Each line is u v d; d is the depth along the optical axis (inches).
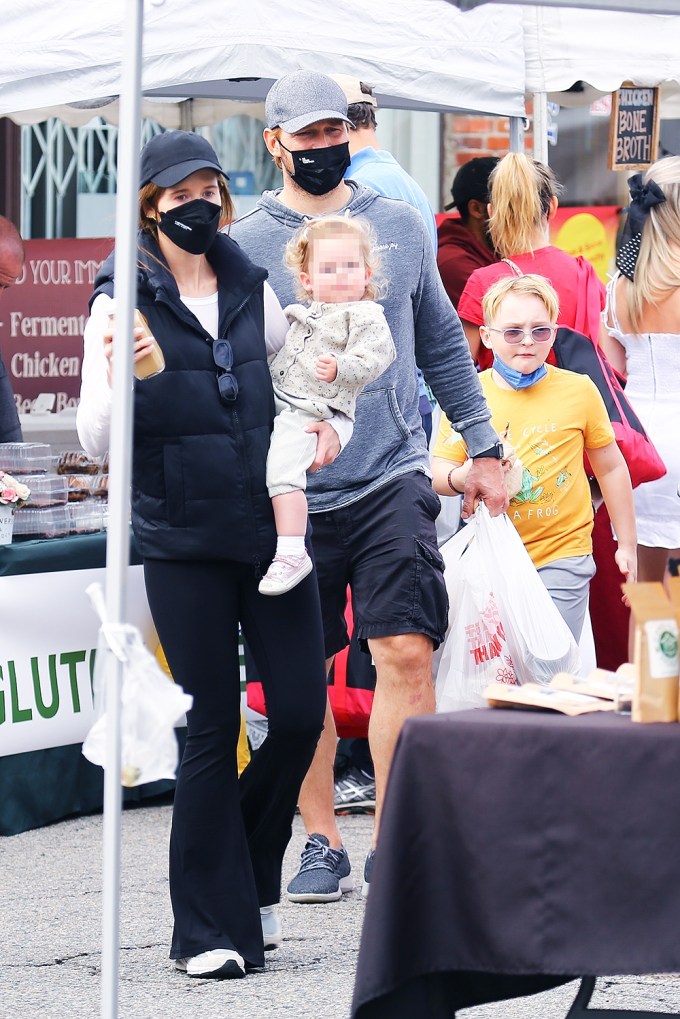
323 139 426.0
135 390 366.0
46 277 716.0
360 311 394.9
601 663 628.7
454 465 488.1
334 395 386.6
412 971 272.5
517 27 649.0
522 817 267.7
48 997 374.9
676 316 608.1
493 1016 358.9
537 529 498.6
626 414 534.0
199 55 569.9
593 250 799.1
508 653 451.2
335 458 404.5
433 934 273.3
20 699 553.0
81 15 565.9
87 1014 360.8
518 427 498.9
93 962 405.4
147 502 374.9
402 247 440.5
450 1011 287.1
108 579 286.4
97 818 584.7
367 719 526.3
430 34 618.5
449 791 271.9
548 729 267.3
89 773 587.2
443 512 585.0
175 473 368.8
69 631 569.0
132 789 595.2
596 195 1037.2
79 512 582.9
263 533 373.7
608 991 379.6
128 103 282.2
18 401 713.0
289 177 433.4
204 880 387.9
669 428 610.9
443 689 454.6
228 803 386.6
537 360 497.0
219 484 369.7
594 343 563.2
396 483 434.9
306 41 584.7
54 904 464.8
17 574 551.5
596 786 264.5
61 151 986.7
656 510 614.9
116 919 283.0
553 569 498.3
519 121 666.2
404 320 440.5
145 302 369.4
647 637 270.1
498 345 498.3
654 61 671.1
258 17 573.9
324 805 476.1
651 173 605.3
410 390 442.0
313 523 437.7
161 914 453.7
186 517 370.6
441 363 459.2
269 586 368.8
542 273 567.5
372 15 601.9
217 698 379.9
